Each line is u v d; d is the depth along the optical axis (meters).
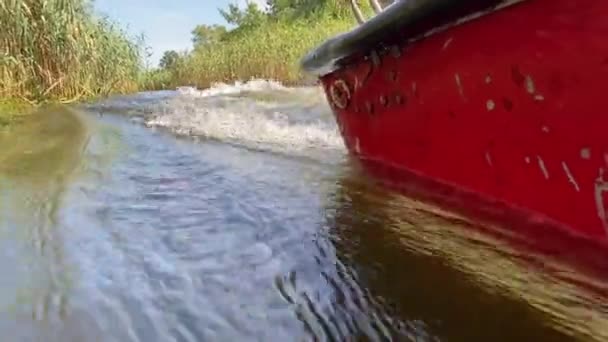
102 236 2.26
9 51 8.85
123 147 4.43
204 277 1.89
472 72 1.90
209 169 3.52
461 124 2.06
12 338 1.50
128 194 2.91
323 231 2.29
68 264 1.97
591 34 1.41
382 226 2.28
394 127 2.59
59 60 9.73
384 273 1.87
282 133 4.77
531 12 1.56
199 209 2.64
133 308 1.67
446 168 2.25
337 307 1.68
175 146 4.40
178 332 1.56
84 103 9.09
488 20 1.73
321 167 3.36
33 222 2.40
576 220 1.67
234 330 1.57
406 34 2.14
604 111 1.46
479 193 2.07
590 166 1.56
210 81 14.90
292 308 1.69
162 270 1.95
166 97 9.56
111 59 11.62
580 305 1.57
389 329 1.55
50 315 1.62
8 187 3.00
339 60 2.84
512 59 1.70
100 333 1.53
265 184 3.08
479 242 1.97
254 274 1.92
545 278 1.69
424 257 1.97
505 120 1.83
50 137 5.05
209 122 5.73
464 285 1.75
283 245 2.17
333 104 3.30
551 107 1.62
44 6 9.47
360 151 3.11
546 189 1.75
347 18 18.94
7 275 1.87
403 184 2.64
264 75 13.65
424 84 2.21
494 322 1.53
